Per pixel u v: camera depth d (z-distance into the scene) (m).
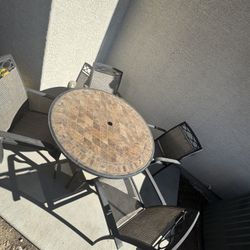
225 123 3.52
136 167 2.50
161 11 3.56
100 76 3.78
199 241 3.89
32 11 2.63
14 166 2.87
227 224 3.53
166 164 3.54
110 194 2.89
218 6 2.96
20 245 2.38
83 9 3.02
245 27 2.82
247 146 3.44
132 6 3.91
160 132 4.51
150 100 4.37
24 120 2.84
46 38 2.74
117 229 2.22
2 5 2.80
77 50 3.54
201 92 3.58
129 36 4.17
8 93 2.38
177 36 3.51
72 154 2.17
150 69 4.09
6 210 2.49
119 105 3.21
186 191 4.61
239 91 3.18
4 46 3.24
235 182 3.90
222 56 3.15
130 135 2.84
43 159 3.16
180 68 3.67
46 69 3.14
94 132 2.53
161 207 2.61
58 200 2.86
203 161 4.13
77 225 2.76
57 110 2.49
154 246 1.95
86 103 2.86
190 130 3.28
